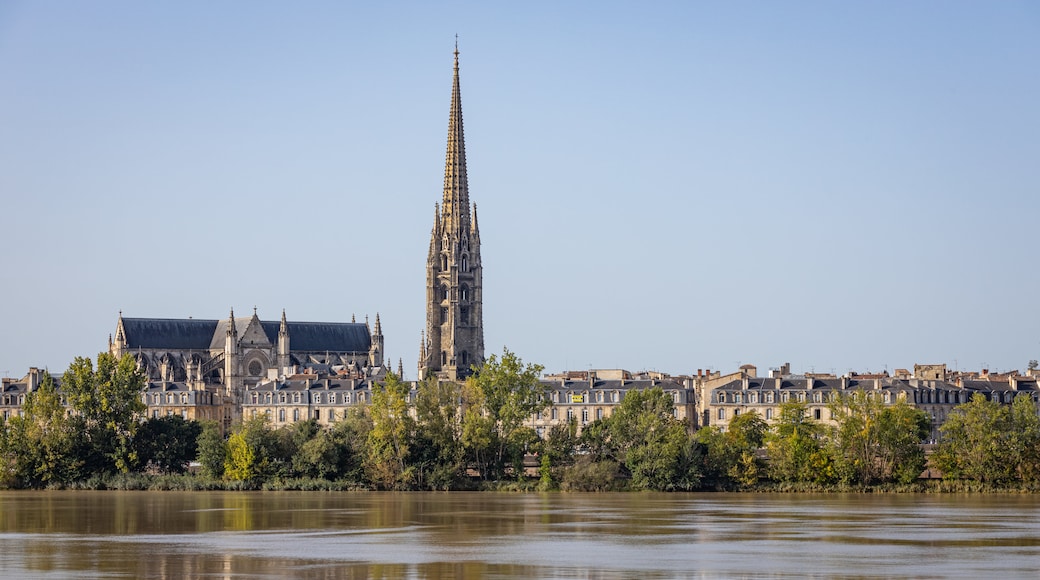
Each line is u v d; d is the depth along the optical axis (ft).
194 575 539.70
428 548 626.23
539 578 531.91
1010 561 582.76
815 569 557.74
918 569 557.33
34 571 550.77
